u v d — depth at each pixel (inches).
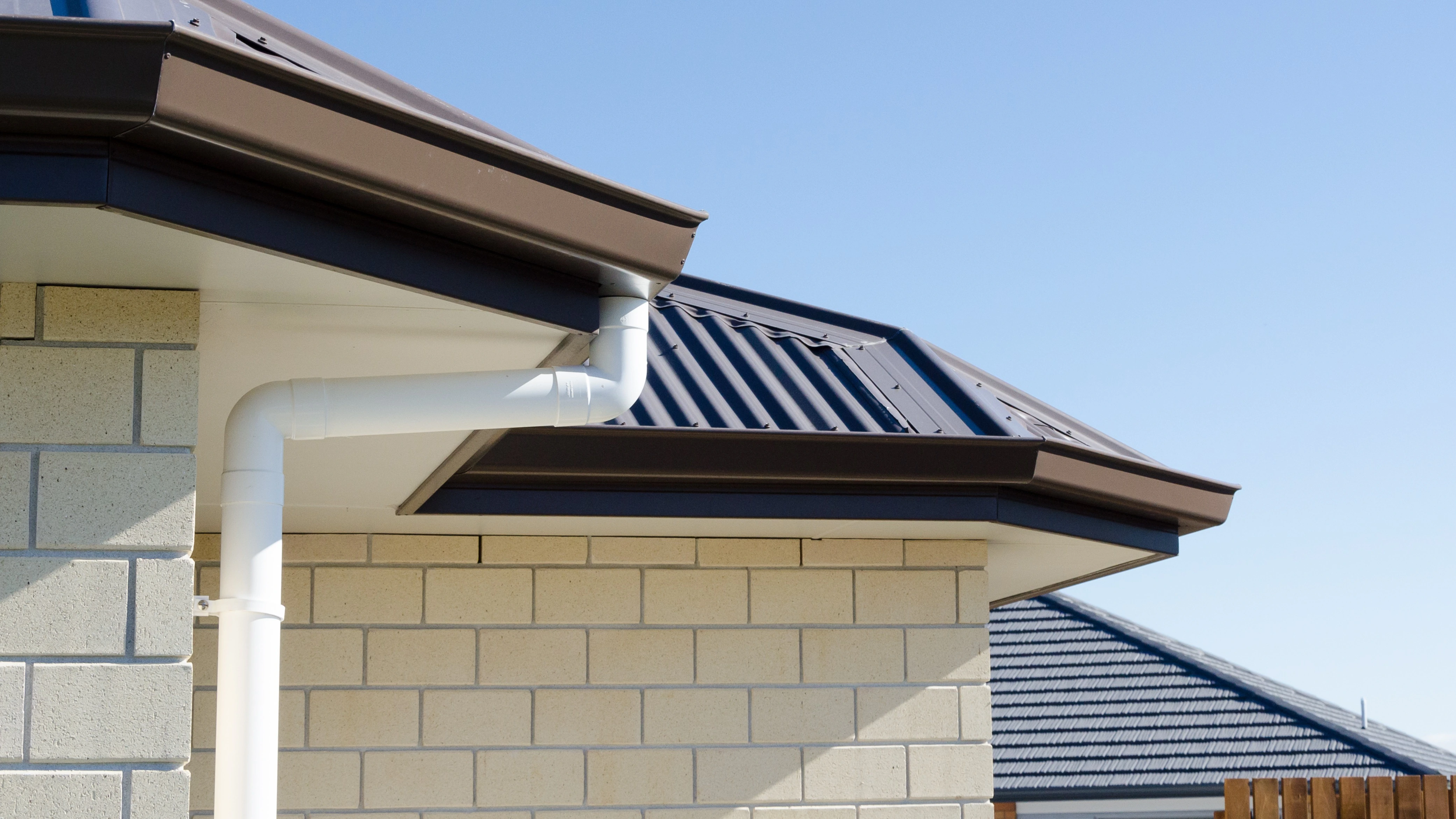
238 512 139.3
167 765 121.1
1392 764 596.4
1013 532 240.5
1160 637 733.9
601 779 236.2
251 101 103.9
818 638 245.6
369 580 235.9
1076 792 598.2
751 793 239.5
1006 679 689.0
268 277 122.6
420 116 111.7
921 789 243.3
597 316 140.0
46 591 120.6
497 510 213.3
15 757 117.3
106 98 97.2
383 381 144.0
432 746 232.8
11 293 124.6
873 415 224.4
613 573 242.4
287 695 230.2
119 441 124.2
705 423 205.9
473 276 128.1
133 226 109.1
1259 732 625.0
